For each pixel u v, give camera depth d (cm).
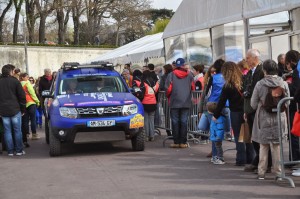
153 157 1023
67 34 6481
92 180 805
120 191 717
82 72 1207
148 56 1883
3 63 4109
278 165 744
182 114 1138
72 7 4844
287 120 792
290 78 819
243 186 722
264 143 740
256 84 739
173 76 1125
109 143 1262
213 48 1436
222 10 1332
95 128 1032
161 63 2430
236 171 839
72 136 1034
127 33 5534
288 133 796
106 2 5019
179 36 1648
